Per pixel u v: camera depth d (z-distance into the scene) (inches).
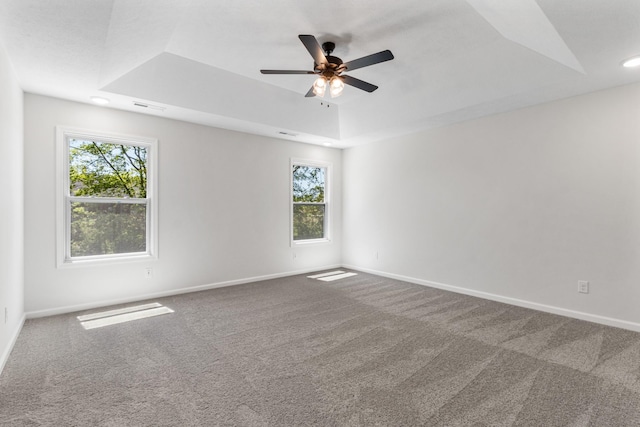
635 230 119.0
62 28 82.7
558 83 120.1
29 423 66.7
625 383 82.6
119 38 92.0
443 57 126.7
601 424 67.1
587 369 90.0
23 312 125.1
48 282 132.3
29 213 128.0
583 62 102.3
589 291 129.6
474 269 167.2
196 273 173.8
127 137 150.9
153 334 114.4
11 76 103.2
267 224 203.0
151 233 159.8
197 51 121.6
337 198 241.8
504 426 66.4
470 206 168.6
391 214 208.8
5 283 95.3
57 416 68.9
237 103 157.2
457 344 107.0
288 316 134.4
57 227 133.8
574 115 133.3
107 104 141.8
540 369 90.2
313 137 205.2
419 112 162.2
